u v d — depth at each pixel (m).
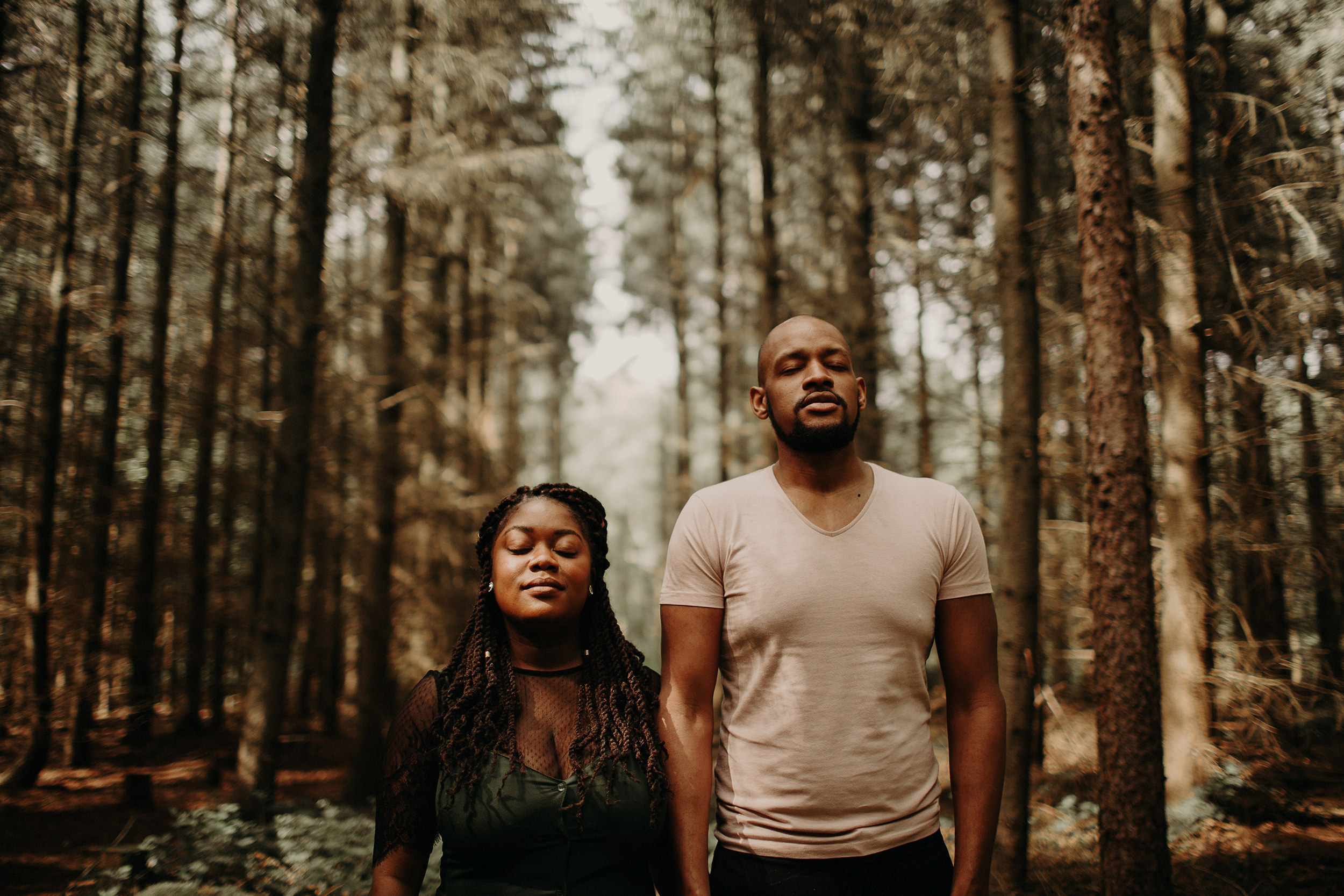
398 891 1.92
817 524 2.14
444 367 11.77
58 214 9.47
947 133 8.39
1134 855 3.85
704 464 27.39
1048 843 6.36
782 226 13.88
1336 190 7.09
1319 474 7.43
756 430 14.12
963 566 2.16
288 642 7.60
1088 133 4.20
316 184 7.90
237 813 7.04
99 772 10.81
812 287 12.61
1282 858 5.74
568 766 1.95
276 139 8.89
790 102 11.31
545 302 21.45
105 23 9.30
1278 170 6.87
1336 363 7.45
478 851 1.88
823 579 2.05
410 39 9.45
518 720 1.99
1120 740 3.93
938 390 12.35
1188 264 7.32
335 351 11.52
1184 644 7.24
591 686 2.07
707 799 2.06
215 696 14.91
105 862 6.32
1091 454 4.14
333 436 10.78
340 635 14.71
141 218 10.71
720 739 2.19
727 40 12.37
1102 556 4.04
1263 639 8.09
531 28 10.81
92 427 10.75
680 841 2.02
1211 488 7.60
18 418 9.96
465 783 1.88
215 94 9.55
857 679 2.02
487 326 16.47
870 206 9.60
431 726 1.97
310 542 12.30
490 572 2.15
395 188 8.71
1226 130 7.62
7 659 10.11
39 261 9.91
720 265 16.78
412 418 12.09
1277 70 8.04
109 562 10.86
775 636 2.05
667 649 2.18
